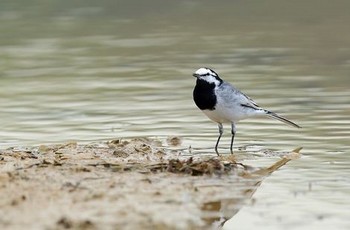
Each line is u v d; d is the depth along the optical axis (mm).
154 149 15062
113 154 14344
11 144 15867
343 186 12664
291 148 15422
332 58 25781
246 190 12273
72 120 18250
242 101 15297
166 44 29328
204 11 37031
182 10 37281
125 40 30359
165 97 20750
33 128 17469
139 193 11664
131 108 19500
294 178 13148
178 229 10148
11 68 25625
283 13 35781
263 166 13992
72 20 34938
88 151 14539
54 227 9930
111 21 34625
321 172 13586
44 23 34188
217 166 13281
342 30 30984
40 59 27156
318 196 12078
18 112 19234
